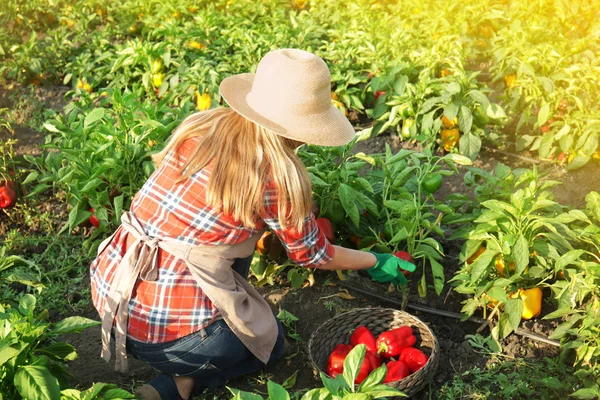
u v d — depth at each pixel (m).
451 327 4.25
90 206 4.95
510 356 3.96
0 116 7.07
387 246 4.26
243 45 7.68
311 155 4.66
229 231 3.17
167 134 5.05
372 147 6.50
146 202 3.25
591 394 3.35
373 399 2.66
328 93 3.09
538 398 3.70
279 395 2.49
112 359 4.14
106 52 7.73
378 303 4.48
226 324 3.36
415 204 4.18
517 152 6.36
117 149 4.86
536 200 4.22
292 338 4.21
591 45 7.98
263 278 4.46
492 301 4.14
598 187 5.72
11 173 5.68
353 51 7.45
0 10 9.73
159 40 8.95
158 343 3.30
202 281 3.21
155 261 3.21
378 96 6.96
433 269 4.11
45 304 4.55
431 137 5.95
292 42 7.82
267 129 3.01
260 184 3.02
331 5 9.40
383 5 9.62
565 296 3.88
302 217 3.14
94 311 4.55
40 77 7.94
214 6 9.77
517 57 7.33
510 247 3.92
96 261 3.49
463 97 6.08
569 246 3.96
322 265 3.46
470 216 4.36
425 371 3.56
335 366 3.77
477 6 8.72
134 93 5.23
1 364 2.91
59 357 3.45
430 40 7.94
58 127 5.01
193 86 7.10
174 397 3.59
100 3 9.97
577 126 5.88
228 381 3.89
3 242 5.11
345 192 4.20
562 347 3.80
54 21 10.18
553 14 9.04
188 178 3.12
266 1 9.80
